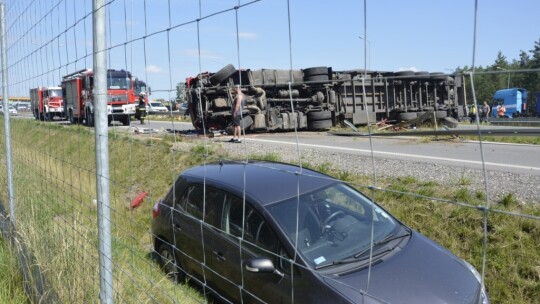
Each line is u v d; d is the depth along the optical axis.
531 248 4.52
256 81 14.42
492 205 5.27
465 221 5.11
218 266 4.23
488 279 4.48
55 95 18.11
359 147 11.27
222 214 4.30
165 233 5.07
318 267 3.40
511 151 10.38
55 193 5.37
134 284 3.35
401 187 6.28
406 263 3.44
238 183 4.36
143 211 6.56
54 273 3.54
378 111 16.17
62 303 3.31
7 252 4.55
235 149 10.31
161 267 5.06
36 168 6.52
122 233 4.64
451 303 3.04
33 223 4.52
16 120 10.91
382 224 3.95
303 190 4.08
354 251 3.58
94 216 4.60
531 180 6.48
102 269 2.80
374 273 3.30
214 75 14.02
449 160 8.80
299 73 15.21
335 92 15.39
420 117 14.45
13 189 5.64
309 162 8.50
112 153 6.92
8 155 5.51
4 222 5.07
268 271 3.54
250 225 3.95
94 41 2.71
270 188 4.13
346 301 3.05
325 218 3.83
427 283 3.21
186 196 4.89
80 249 3.61
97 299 3.18
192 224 4.64
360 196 4.23
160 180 8.38
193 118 14.46
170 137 10.39
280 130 16.02
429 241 3.88
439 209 5.41
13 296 3.94
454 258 3.64
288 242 3.59
